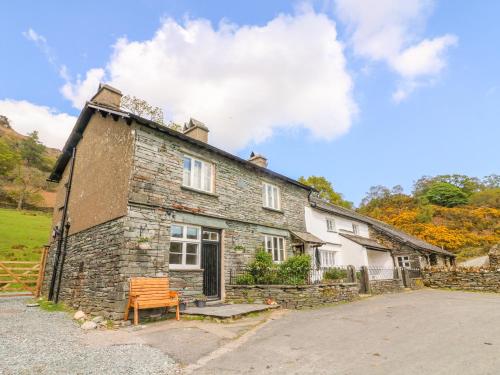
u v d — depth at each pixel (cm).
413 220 4159
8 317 934
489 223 4038
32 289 1575
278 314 930
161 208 1020
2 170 5419
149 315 870
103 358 530
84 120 1424
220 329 741
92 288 1004
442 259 2756
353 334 671
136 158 996
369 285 1534
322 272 1446
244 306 993
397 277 1844
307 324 782
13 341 633
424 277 1958
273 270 1231
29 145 7206
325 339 634
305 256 1259
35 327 791
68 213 1436
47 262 1565
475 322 760
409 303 1151
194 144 1191
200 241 1135
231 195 1309
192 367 491
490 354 501
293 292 1037
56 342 637
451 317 835
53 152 9794
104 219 1048
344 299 1235
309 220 1764
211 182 1262
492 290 1659
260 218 1423
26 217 3981
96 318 862
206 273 1133
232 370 471
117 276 880
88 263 1082
